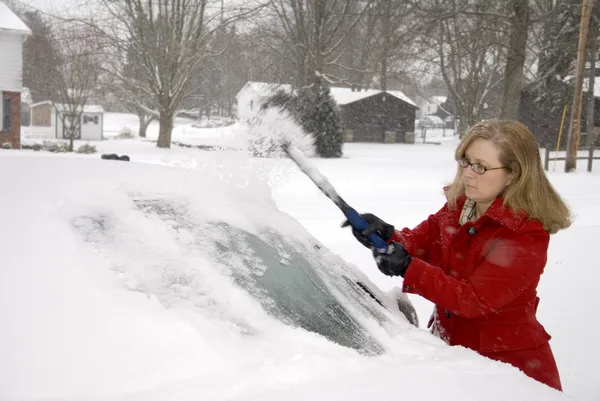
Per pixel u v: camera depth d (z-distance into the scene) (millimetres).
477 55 41656
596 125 36750
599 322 4906
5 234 1615
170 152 26281
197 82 34125
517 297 2262
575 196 13578
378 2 30953
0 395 1294
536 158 2266
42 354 1372
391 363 1745
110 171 2123
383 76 45469
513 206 2221
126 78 32031
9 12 25656
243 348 1570
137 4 28766
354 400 1449
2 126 25422
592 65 34875
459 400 1553
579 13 33500
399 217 10133
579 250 7461
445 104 82938
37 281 1504
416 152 32969
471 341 2338
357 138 45281
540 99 36188
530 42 42156
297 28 34031
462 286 2162
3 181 1925
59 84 28516
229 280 1815
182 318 1550
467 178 2301
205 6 29594
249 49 31766
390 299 2455
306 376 1536
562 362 4133
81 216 1812
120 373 1388
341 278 2260
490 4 27625
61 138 39562
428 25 26875
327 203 11430
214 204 2115
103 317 1474
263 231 2152
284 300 1876
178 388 1387
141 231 1844
